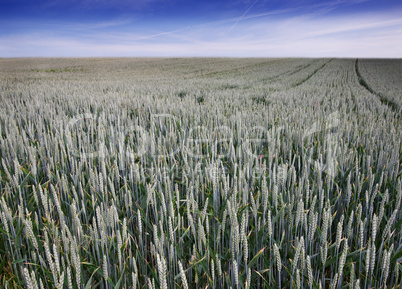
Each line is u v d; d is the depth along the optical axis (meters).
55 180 2.32
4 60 47.47
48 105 5.43
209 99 7.47
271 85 13.80
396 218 1.86
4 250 1.68
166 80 17.72
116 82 15.63
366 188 2.19
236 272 1.11
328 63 41.16
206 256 1.40
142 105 6.61
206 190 2.14
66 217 1.78
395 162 2.36
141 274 1.53
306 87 13.05
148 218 1.90
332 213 2.08
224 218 1.41
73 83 14.75
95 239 1.36
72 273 1.37
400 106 7.28
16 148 2.81
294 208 1.88
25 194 2.20
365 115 5.60
